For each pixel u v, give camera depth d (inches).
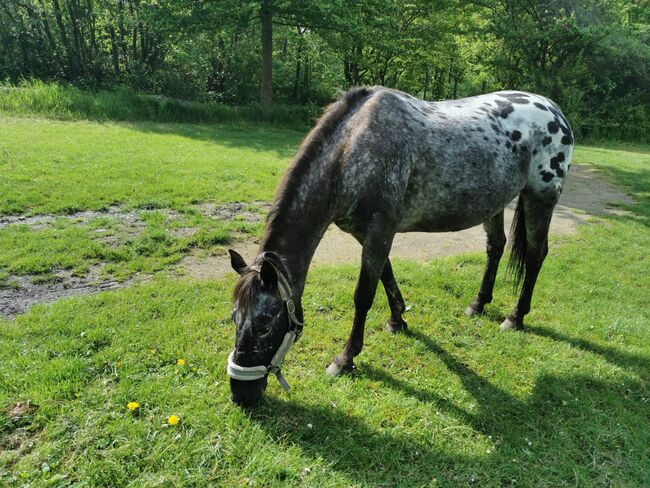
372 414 105.4
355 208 110.6
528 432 103.8
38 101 498.3
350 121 112.0
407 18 689.6
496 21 717.3
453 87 1050.7
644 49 747.4
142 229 212.5
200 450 90.8
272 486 84.6
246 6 540.4
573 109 725.3
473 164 123.3
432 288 175.6
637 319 159.3
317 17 574.9
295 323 94.3
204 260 189.2
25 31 685.3
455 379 122.2
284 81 828.0
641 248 232.8
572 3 713.0
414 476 90.0
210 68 770.8
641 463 95.5
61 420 95.9
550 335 147.5
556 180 140.4
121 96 556.7
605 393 118.6
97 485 82.9
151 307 145.1
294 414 103.9
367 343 137.1
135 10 687.7
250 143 462.6
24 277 163.5
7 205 222.5
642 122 773.9
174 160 344.5
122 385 107.1
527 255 148.0
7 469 84.2
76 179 272.7
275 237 98.7
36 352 117.7
